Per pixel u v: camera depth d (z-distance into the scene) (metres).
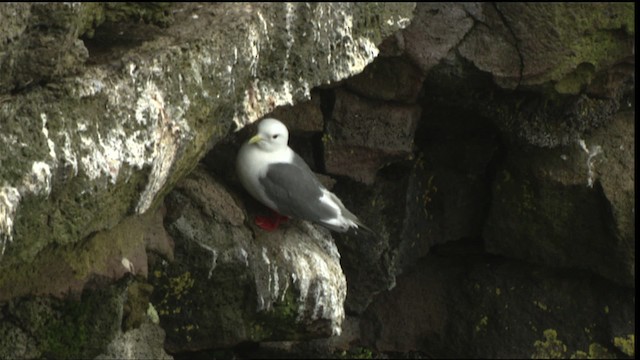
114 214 9.73
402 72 13.69
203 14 10.86
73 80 8.96
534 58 13.66
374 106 13.88
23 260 8.78
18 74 8.52
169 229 11.66
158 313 11.88
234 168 12.82
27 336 9.82
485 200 15.52
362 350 15.62
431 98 14.22
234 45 10.62
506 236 15.41
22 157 8.48
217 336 12.13
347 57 12.31
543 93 14.00
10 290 9.40
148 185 9.87
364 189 14.41
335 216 12.55
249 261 11.99
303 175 12.40
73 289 9.76
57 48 8.62
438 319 16.05
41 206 8.75
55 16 8.45
